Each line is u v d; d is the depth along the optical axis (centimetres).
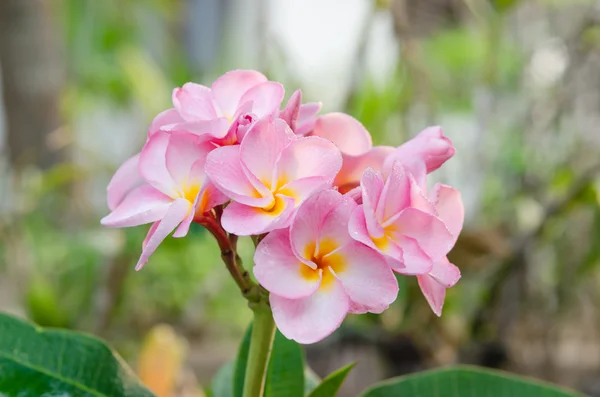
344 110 125
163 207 55
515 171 152
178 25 242
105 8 213
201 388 129
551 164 149
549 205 122
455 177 164
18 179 154
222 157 52
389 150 57
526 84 159
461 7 156
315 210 51
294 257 51
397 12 120
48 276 155
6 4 162
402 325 129
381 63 139
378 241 52
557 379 151
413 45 124
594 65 152
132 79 171
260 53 133
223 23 221
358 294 51
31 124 165
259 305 56
